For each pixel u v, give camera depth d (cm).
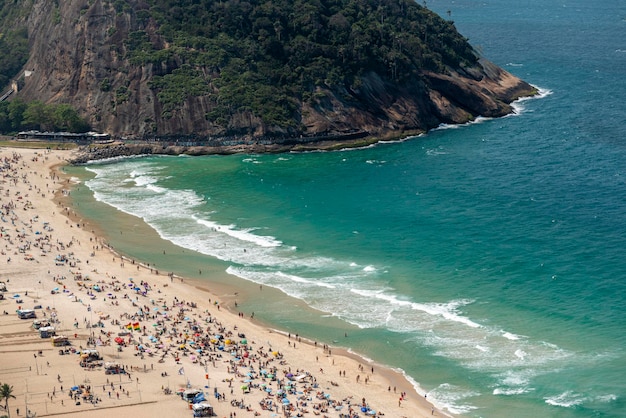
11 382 12456
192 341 14088
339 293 15950
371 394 12650
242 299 15875
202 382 12731
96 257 17800
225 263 17525
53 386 12369
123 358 13338
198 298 15925
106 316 14838
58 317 14675
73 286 16138
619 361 13162
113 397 12125
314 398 12419
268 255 17838
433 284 16125
